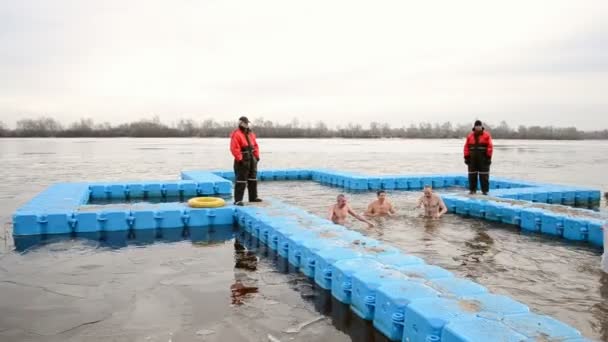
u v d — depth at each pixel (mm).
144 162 35906
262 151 57219
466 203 12516
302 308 5809
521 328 3852
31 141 104938
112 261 8062
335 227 8711
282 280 6961
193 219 11023
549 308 5668
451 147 75812
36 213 10211
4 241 9477
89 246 9156
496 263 7750
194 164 33938
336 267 5980
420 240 9422
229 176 23031
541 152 58375
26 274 7262
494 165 35406
